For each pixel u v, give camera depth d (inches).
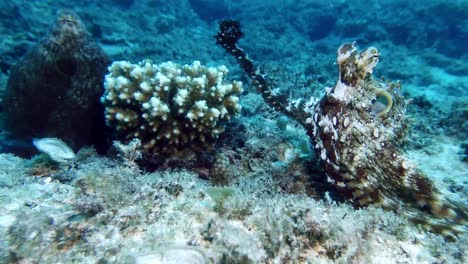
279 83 251.4
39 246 59.0
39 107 132.3
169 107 118.3
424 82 475.8
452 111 183.8
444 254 69.1
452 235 75.5
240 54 119.5
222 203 75.6
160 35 535.2
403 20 685.3
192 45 534.3
